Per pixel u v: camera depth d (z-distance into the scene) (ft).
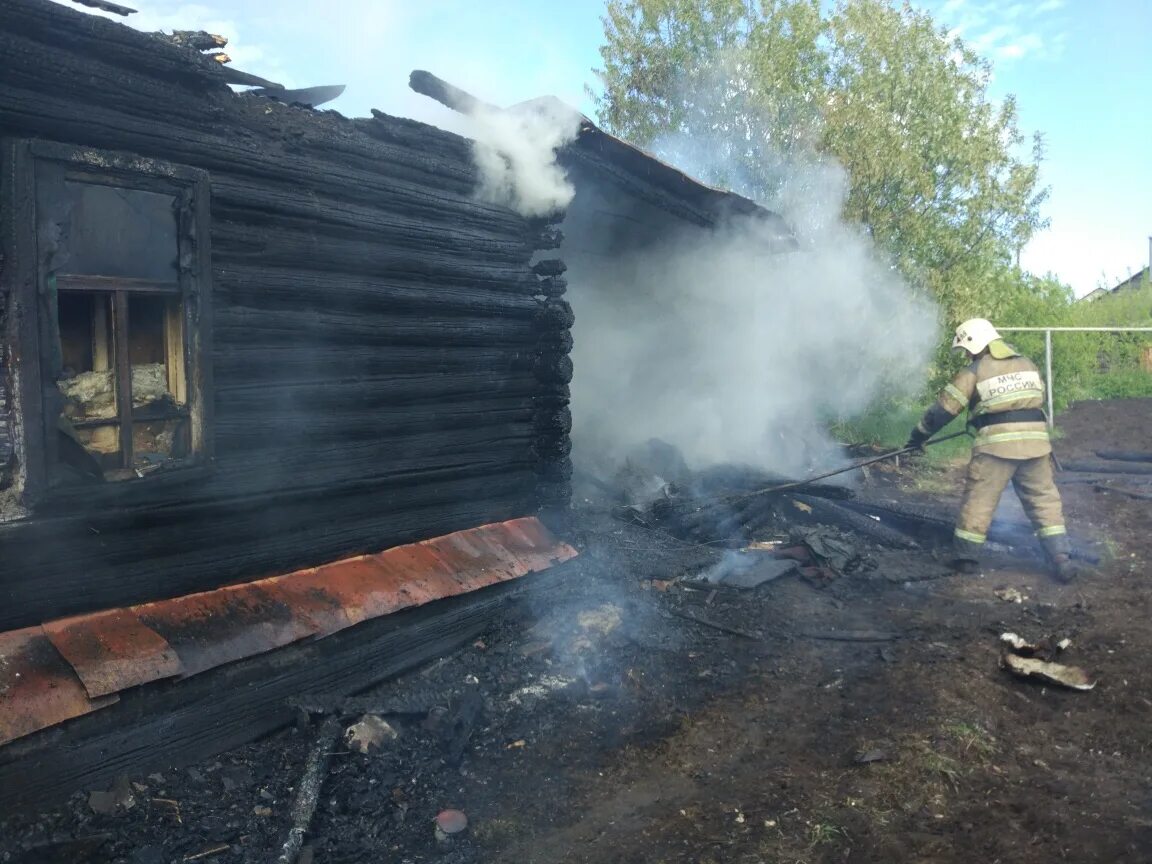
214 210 12.30
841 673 15.31
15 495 9.98
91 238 10.59
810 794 11.21
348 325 14.56
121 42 10.82
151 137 11.21
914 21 43.14
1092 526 24.95
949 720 12.98
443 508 17.04
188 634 11.50
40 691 9.72
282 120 13.61
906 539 23.76
